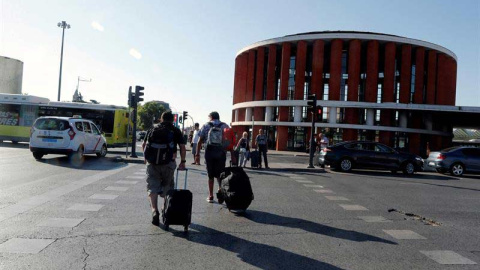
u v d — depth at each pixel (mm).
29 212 6012
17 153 16859
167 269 3801
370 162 16781
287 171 15945
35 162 13445
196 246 4637
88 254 4152
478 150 17859
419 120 42656
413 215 7207
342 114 42469
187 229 5340
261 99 48125
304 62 44062
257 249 4617
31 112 23172
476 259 4531
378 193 10172
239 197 6531
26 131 23031
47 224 5344
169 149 5617
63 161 14438
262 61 48312
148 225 5574
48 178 9750
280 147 44188
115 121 23484
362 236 5461
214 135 7355
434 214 7422
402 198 9422
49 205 6594
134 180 10156
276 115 46312
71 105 23234
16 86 31734
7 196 7188
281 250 4617
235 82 56344
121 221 5730
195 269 3836
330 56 43500
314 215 6863
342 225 6133
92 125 16203
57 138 14070
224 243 4816
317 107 17438
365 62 44438
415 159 16969
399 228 6062
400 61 44188
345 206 7922
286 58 45219
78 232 5023
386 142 41625
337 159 16766
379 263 4266
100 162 14953
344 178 13914
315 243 4996
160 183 5926
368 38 42188
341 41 42812
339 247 4852
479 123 44562
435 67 45375
